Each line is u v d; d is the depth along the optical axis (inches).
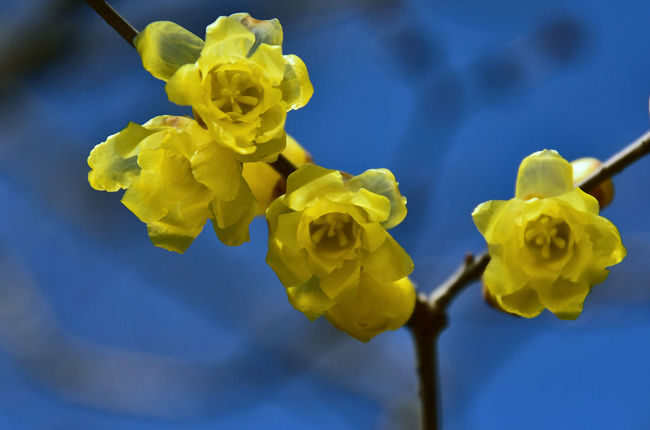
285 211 16.0
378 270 16.1
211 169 15.8
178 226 16.2
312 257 16.1
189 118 16.0
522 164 16.3
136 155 16.3
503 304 16.2
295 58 15.9
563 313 16.2
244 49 15.9
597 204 16.1
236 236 15.9
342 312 16.5
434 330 17.5
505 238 16.1
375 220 16.0
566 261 16.2
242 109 15.9
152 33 15.9
